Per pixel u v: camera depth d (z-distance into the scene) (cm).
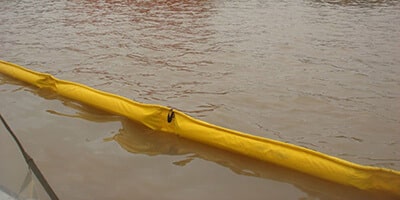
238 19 1504
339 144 543
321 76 825
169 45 1099
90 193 430
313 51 1022
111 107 624
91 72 857
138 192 434
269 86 767
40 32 1301
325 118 624
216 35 1223
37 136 556
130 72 856
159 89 752
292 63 919
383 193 414
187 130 541
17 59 972
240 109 659
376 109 655
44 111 641
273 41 1138
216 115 634
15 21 1518
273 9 1744
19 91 730
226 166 485
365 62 920
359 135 567
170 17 1562
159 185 447
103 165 485
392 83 777
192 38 1184
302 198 425
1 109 648
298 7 1794
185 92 736
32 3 2012
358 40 1136
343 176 430
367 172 419
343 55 981
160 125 570
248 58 962
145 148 527
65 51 1043
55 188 436
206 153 513
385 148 530
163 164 489
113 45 1102
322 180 446
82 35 1242
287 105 675
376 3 1859
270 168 476
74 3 1986
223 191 438
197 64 915
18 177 289
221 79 809
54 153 510
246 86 767
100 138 553
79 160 495
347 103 682
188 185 448
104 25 1406
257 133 577
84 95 665
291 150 468
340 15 1559
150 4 1928
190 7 1831
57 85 713
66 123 598
